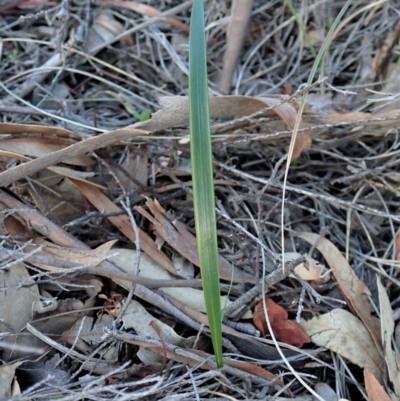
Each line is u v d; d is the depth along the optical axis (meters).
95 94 0.49
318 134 0.43
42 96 0.47
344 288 0.37
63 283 0.33
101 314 0.35
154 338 0.34
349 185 0.44
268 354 0.35
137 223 0.39
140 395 0.28
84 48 0.49
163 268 0.37
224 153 0.43
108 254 0.37
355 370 0.36
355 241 0.41
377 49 0.48
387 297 0.36
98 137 0.34
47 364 0.34
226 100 0.37
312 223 0.42
